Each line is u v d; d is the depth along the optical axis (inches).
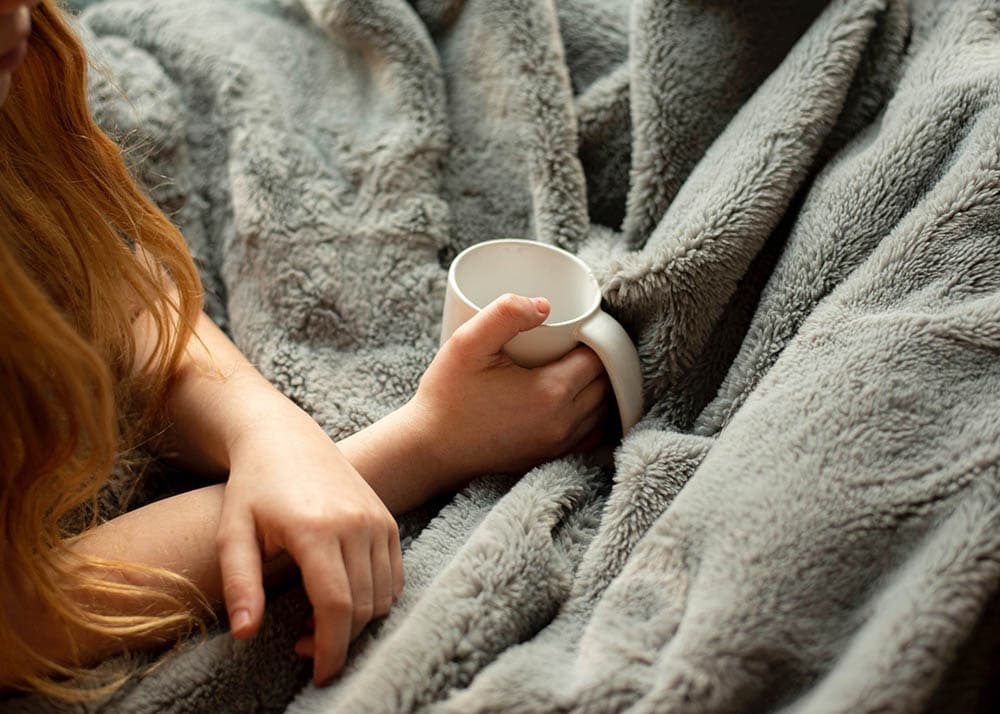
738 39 29.9
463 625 20.7
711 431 25.6
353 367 29.4
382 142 30.9
